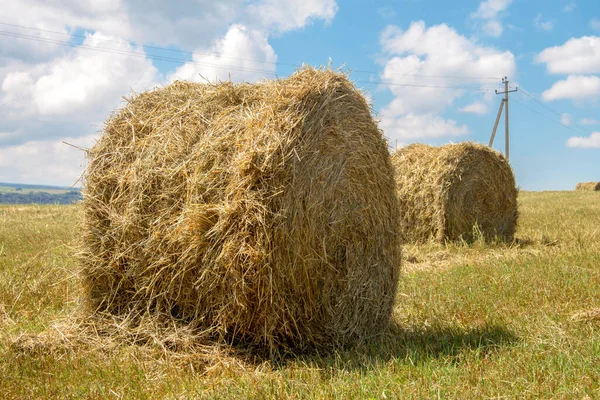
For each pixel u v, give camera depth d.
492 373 4.47
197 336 5.48
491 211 13.42
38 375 4.75
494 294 7.41
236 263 5.12
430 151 13.09
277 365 5.27
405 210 12.97
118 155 6.12
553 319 6.10
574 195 33.81
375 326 6.12
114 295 6.04
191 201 5.40
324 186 5.50
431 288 7.80
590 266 9.07
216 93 6.09
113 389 4.49
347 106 5.84
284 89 5.49
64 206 22.52
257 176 5.10
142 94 6.55
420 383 4.29
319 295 5.57
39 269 8.23
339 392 4.16
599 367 4.52
